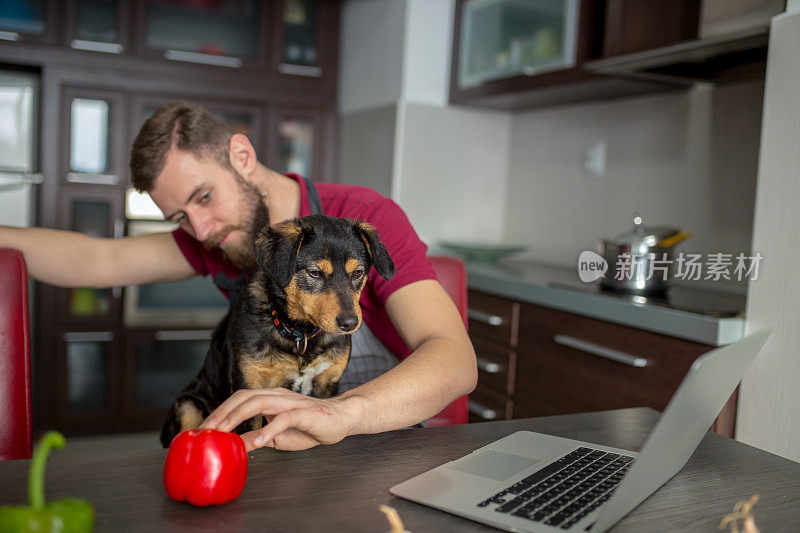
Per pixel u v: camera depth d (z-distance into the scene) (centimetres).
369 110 326
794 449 149
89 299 306
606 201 274
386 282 114
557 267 288
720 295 208
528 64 260
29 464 75
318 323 104
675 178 242
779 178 153
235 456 65
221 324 134
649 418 104
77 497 66
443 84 311
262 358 112
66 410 306
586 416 104
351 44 347
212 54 320
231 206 117
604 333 191
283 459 79
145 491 68
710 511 70
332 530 61
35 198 306
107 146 307
